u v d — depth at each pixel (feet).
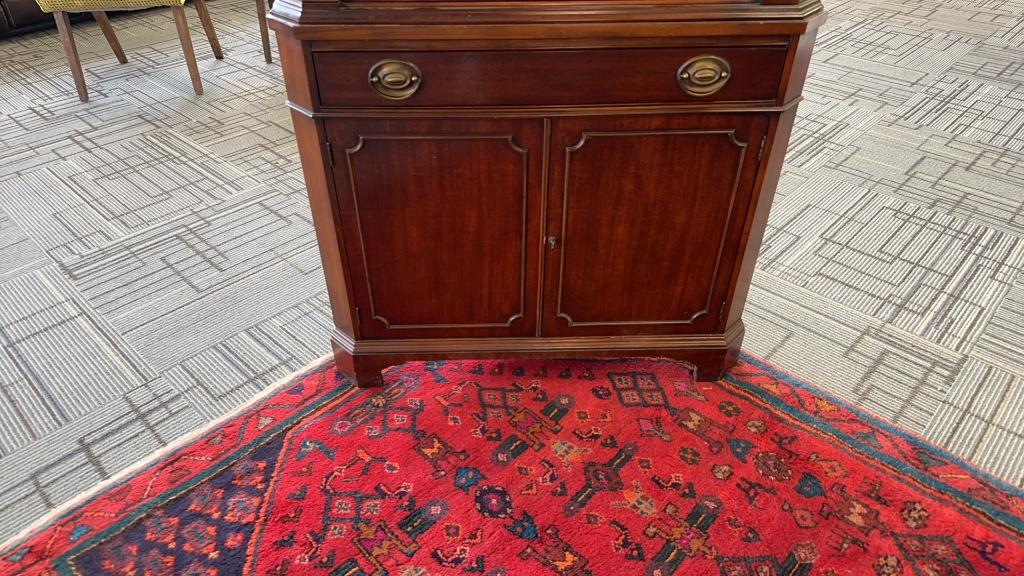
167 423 4.18
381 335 4.24
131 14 11.05
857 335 4.87
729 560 3.38
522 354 4.29
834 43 9.99
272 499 3.67
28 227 6.02
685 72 3.19
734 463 3.89
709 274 4.00
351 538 3.47
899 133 7.55
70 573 3.29
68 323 4.95
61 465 3.90
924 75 8.93
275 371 4.58
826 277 5.44
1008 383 4.46
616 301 4.11
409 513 3.60
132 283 5.37
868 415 4.22
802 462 3.89
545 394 4.36
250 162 7.06
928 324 4.96
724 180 3.60
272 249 5.79
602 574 3.32
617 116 3.34
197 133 7.59
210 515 3.58
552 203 3.65
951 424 4.17
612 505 3.65
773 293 5.28
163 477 3.78
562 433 4.09
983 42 9.98
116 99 8.34
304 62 3.11
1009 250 5.71
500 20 3.00
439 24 2.98
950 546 3.43
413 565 3.35
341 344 4.30
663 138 3.43
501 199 3.64
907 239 5.87
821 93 8.47
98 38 10.14
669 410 4.24
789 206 6.31
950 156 7.10
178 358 4.67
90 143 7.37
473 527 3.54
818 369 4.59
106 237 5.91
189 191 6.57
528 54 3.11
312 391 4.39
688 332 4.28
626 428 4.12
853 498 3.68
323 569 3.33
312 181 3.64
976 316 5.03
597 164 3.51
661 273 3.99
